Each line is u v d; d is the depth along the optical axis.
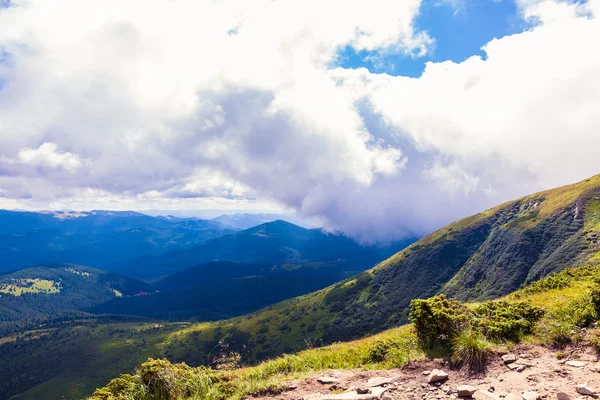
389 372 9.64
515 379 7.78
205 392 10.61
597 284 10.81
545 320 10.33
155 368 10.91
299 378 10.49
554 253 152.62
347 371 10.56
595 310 10.01
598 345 8.38
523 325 10.22
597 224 151.50
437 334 10.52
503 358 8.84
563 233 163.25
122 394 10.45
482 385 7.81
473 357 8.95
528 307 11.08
